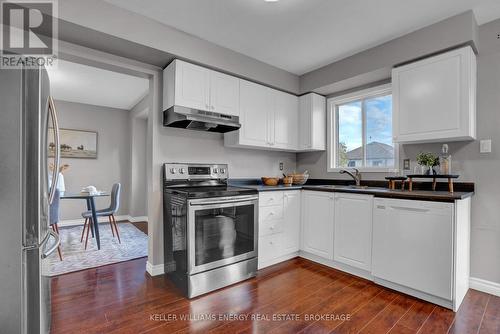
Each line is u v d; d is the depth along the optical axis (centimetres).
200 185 287
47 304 154
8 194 117
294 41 263
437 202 197
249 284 242
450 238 191
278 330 171
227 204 241
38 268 126
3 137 115
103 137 537
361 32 245
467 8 208
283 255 297
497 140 220
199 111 253
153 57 247
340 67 307
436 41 227
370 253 242
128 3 204
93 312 192
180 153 286
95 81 387
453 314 188
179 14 219
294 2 202
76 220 506
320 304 204
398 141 253
